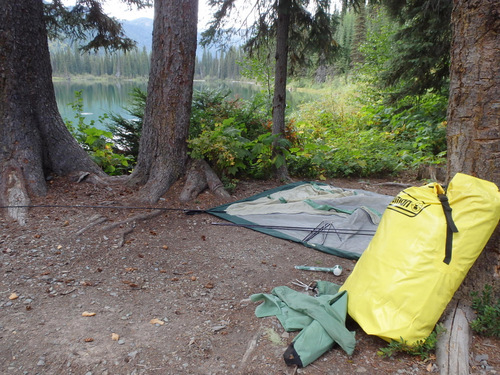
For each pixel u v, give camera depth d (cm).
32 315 261
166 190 554
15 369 209
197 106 773
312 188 633
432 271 216
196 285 325
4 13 479
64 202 483
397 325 218
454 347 210
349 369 212
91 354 223
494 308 227
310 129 1081
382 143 915
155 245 404
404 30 976
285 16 654
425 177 758
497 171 233
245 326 261
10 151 491
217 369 216
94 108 1620
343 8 683
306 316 253
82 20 802
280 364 216
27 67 509
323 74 2558
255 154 673
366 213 483
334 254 400
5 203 448
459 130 250
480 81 235
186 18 536
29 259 343
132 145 780
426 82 1017
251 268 363
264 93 990
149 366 217
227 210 524
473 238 214
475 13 233
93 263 349
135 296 299
